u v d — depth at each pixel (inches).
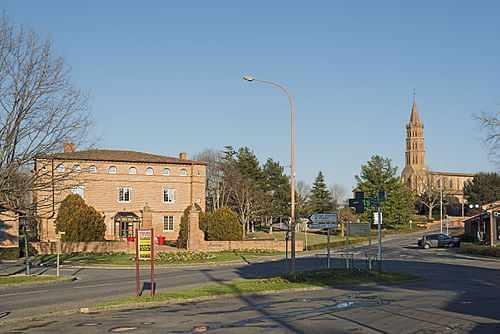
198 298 729.6
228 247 2070.6
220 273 1206.9
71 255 1745.8
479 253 1859.0
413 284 978.1
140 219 2529.5
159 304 685.9
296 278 951.6
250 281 943.0
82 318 585.9
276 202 3440.0
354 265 1435.8
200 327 514.6
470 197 4505.4
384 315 587.5
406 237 3211.1
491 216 2100.1
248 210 3125.0
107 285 949.2
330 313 603.5
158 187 2605.8
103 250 1856.5
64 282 1021.2
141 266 1443.2
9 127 1000.9
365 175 3777.1
